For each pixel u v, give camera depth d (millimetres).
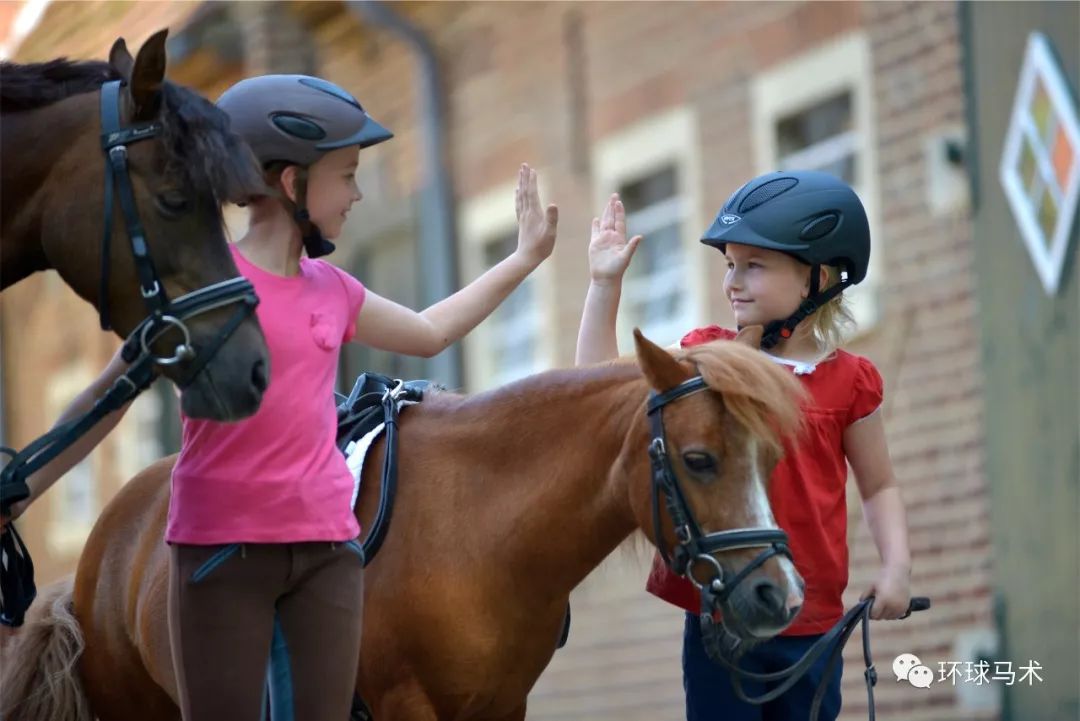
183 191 5086
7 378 26031
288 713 5582
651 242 16797
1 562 5754
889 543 6453
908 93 13328
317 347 5609
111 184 5113
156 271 5082
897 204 13445
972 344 12594
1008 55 12141
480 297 6539
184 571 5484
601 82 17266
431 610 6117
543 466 6180
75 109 5250
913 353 13203
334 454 5691
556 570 6180
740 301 6523
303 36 20859
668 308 16562
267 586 5488
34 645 7004
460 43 19312
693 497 5605
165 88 5184
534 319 18391
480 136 19125
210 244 5117
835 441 6457
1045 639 11648
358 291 5949
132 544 7008
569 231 17734
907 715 12844
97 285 5184
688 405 5652
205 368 5051
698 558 5582
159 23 13180
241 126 5641
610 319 7156
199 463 5473
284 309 5566
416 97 19922
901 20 13398
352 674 5660
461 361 19344
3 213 5273
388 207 20578
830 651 6246
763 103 15086
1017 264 12000
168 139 5105
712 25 15680
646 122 16641
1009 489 12117
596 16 17266
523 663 6273
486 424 6332
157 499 7020
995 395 12289
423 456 6395
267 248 5688
